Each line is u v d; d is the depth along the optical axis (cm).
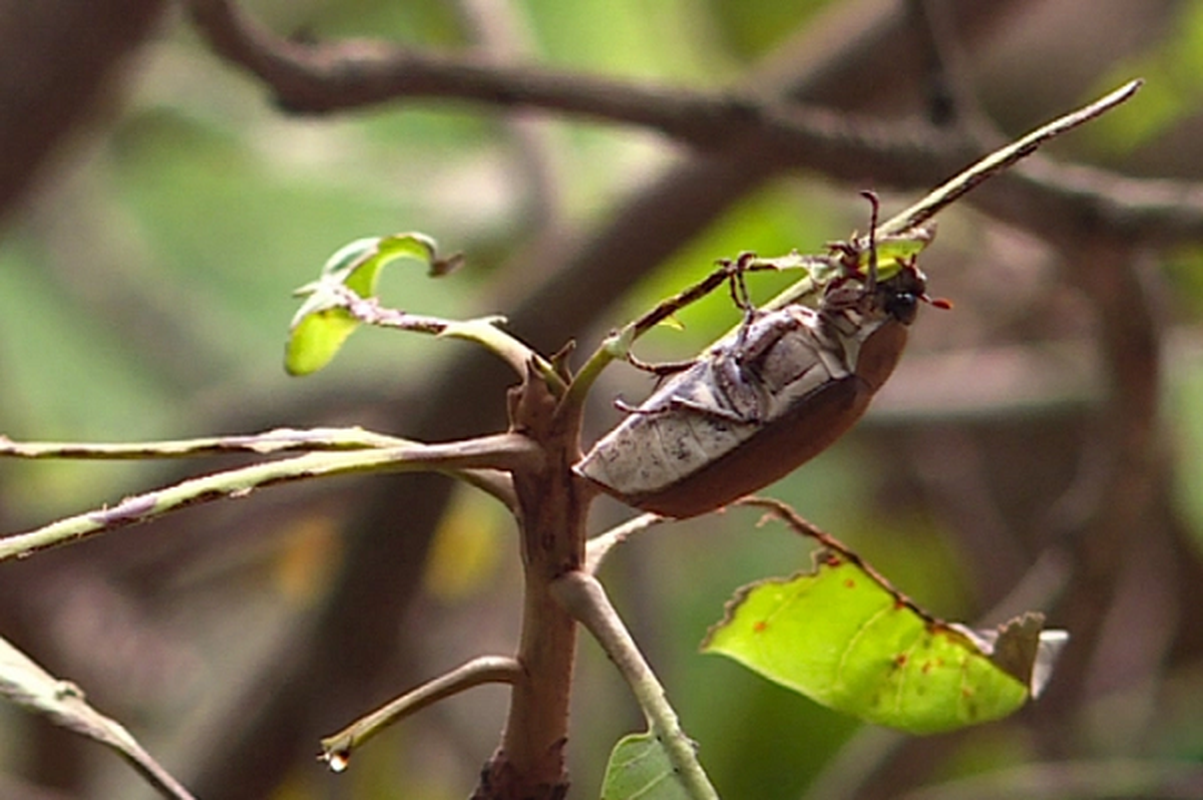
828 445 69
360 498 111
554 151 135
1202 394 118
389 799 151
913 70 112
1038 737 112
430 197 153
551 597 69
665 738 68
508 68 81
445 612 157
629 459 69
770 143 81
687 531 152
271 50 80
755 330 69
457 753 152
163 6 97
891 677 71
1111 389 95
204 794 109
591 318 111
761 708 145
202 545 141
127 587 141
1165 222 82
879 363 70
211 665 152
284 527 142
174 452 68
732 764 145
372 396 137
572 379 69
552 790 69
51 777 135
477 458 68
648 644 125
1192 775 109
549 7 146
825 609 71
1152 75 149
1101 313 92
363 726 69
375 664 109
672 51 149
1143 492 96
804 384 69
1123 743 128
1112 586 98
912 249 70
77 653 133
